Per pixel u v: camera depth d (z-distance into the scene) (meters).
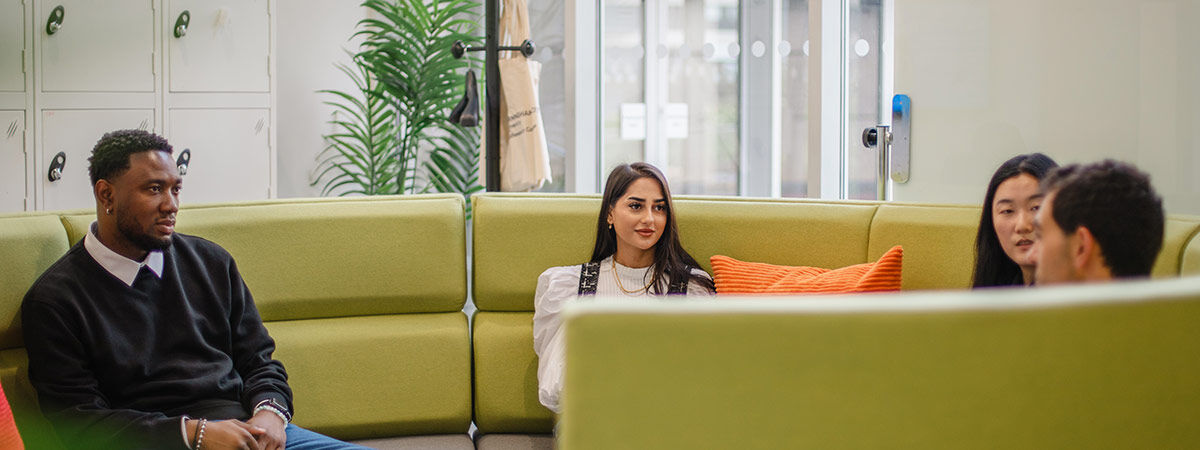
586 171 3.99
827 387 0.70
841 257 2.42
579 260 2.54
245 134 4.36
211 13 4.23
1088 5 2.41
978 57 2.72
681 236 2.53
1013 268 1.95
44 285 2.00
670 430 0.70
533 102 3.72
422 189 5.18
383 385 2.43
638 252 2.43
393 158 4.78
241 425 1.96
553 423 2.46
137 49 4.12
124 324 2.05
